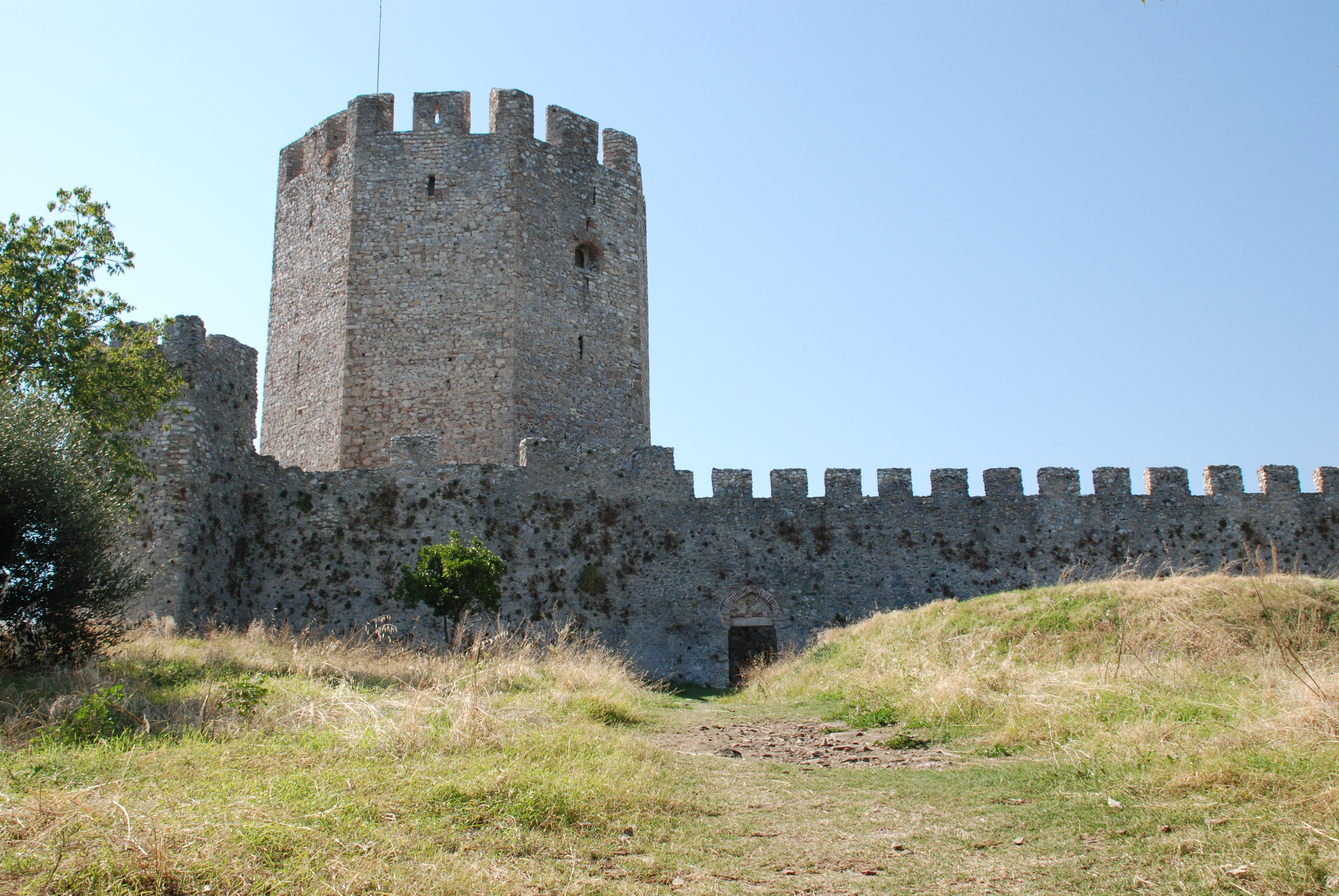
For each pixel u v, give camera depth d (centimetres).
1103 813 902
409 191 4100
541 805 939
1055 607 2177
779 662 2955
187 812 803
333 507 3306
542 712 1548
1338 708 1030
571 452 3550
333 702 1359
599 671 2152
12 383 2073
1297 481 3725
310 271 4191
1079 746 1152
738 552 3503
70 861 695
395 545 3284
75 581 1803
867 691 1900
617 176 4453
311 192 4278
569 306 4162
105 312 2362
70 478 1848
